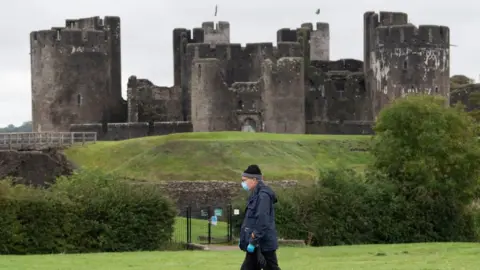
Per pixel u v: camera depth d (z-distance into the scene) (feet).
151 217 172.24
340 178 198.70
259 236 92.79
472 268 118.73
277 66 433.48
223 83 437.99
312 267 123.54
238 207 195.52
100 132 440.45
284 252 154.81
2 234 156.66
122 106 485.15
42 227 161.17
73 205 165.48
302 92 436.76
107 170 306.55
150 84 493.77
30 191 163.32
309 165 314.76
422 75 442.91
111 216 168.76
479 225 216.95
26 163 301.84
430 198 205.87
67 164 308.19
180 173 298.35
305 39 485.56
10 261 136.05
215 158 309.22
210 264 129.49
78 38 449.89
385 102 447.83
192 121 441.27
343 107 482.28
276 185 279.08
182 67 488.44
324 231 192.85
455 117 230.68
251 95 440.04
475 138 236.22
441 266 121.60
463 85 543.80
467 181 220.43
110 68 474.90
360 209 196.95
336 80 483.92
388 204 200.54
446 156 221.25
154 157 311.47
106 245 167.22
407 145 224.94
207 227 222.07
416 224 203.41
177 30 512.22
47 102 447.42
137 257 143.23
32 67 453.58
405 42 442.91
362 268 120.98
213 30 508.94
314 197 193.36
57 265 129.80
